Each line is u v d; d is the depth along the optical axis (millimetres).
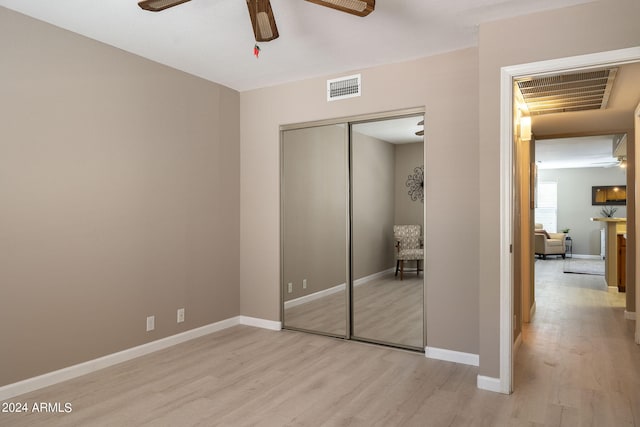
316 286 4164
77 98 3090
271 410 2572
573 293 6340
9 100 2723
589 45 2557
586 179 11570
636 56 2439
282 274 4340
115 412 2553
